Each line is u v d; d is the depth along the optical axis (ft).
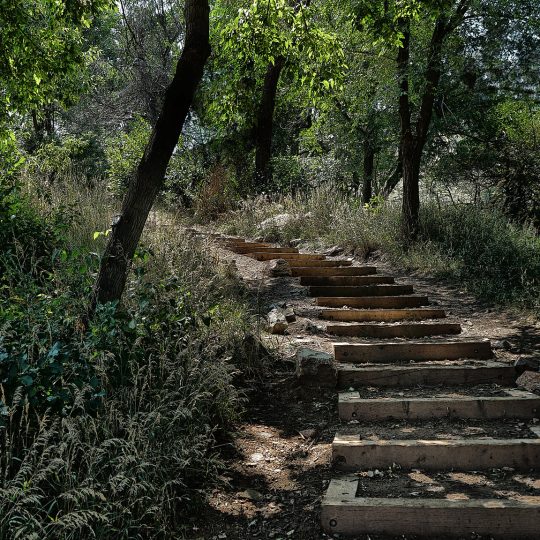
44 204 30.60
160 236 29.89
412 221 39.50
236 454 16.92
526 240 37.11
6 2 28.12
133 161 69.31
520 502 13.38
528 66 45.06
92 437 13.66
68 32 33.27
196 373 16.90
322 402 19.66
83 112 80.07
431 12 29.84
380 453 15.87
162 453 14.08
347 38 47.09
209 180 61.82
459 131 51.62
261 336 23.82
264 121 62.90
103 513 12.09
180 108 17.80
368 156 61.72
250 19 25.09
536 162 50.78
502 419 17.87
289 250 41.01
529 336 24.82
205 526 14.01
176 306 18.57
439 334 25.48
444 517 13.30
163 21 77.25
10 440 12.29
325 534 13.60
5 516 10.84
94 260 17.61
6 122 35.29
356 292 31.68
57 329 14.85
